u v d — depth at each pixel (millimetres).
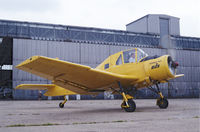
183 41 38125
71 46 32625
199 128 4453
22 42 30453
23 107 12898
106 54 34281
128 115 7059
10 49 31453
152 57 9016
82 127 4844
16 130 4629
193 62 37969
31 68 7469
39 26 31906
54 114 8047
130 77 9047
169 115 6812
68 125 5168
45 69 7570
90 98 32531
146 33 37156
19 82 29891
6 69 31656
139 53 9445
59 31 32688
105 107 11938
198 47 39188
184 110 8633
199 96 37438
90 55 33469
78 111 9258
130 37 36031
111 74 8461
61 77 8516
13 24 30828
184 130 4254
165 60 8414
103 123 5383
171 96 35719
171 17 39281
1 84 31297
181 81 36719
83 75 8273
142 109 9422
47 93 12898
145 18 38906
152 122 5348
